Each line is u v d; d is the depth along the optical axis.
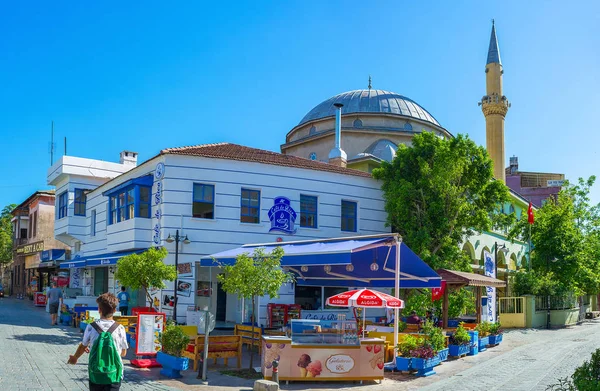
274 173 24.52
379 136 37.25
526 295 31.17
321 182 25.70
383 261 16.42
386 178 27.08
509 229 40.44
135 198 23.42
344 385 12.45
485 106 46.75
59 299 23.81
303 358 12.43
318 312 13.46
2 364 12.66
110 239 25.52
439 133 40.44
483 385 12.44
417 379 13.33
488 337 20.62
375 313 26.20
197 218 22.77
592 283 37.97
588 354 18.44
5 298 48.25
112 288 28.27
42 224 43.56
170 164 22.67
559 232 34.56
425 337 15.02
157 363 13.77
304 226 25.22
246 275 13.34
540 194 60.69
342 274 18.89
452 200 24.75
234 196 23.56
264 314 22.91
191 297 22.20
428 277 16.84
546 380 13.11
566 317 33.97
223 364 14.52
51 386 10.52
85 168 32.28
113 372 6.65
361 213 26.77
